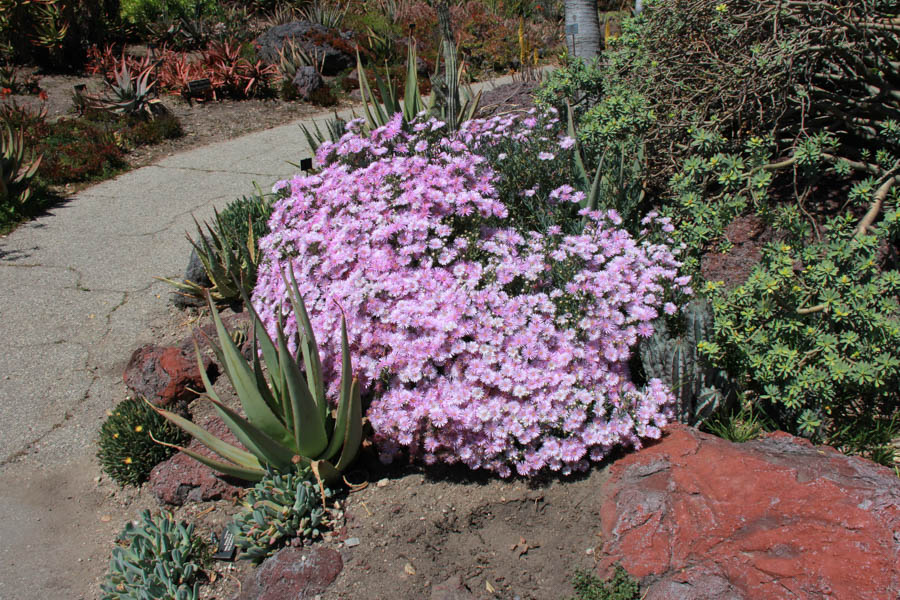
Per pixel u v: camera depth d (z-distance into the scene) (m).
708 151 4.36
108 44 13.85
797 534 2.58
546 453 3.21
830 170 4.45
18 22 12.63
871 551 2.45
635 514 2.86
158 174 8.72
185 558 3.21
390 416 3.31
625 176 4.64
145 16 14.85
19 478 3.94
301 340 3.48
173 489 3.63
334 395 3.57
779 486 2.79
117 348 5.04
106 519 3.67
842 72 4.80
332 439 3.44
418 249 3.62
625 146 4.74
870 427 3.45
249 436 3.17
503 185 4.48
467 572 2.91
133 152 9.50
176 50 14.46
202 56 13.14
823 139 3.90
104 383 4.69
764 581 2.49
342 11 17.17
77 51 13.29
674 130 4.77
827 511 2.62
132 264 6.28
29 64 12.98
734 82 4.53
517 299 3.44
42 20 12.64
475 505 3.24
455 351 3.32
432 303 3.43
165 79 11.95
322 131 10.36
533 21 19.45
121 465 3.84
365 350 3.54
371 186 4.05
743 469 2.91
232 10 16.72
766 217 3.78
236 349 3.20
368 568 2.98
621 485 3.09
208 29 15.16
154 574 3.07
